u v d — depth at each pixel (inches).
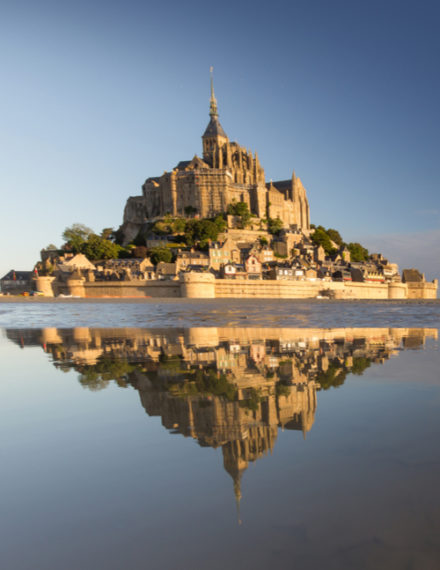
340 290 5575.8
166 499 137.9
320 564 102.5
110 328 894.4
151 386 301.0
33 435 202.4
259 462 163.8
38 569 101.7
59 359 443.8
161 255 5693.9
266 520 124.3
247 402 251.4
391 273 7401.6
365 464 159.2
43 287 4958.2
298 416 222.2
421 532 115.9
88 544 113.7
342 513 124.4
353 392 270.4
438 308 2450.8
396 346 499.8
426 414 220.4
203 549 110.2
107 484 149.3
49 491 144.4
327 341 564.1
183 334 713.6
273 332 728.3
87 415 233.5
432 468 155.6
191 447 181.9
